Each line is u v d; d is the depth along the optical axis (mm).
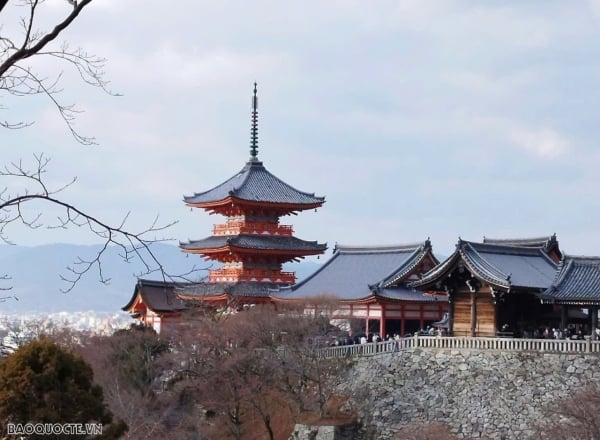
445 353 81625
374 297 105562
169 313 130750
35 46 19172
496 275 83875
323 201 128625
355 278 115125
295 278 127438
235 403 88625
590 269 81875
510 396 76375
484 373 78750
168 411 86562
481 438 75875
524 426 74500
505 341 78750
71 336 100062
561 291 79500
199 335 92875
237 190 126000
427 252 110188
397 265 113688
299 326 90250
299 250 125625
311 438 82188
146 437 80938
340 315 103438
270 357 89812
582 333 89750
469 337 82000
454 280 87812
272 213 129125
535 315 89688
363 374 86688
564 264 83625
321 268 122500
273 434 87875
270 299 120562
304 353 89062
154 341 99125
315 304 95875
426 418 79375
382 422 81625
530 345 77500
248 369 89188
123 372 93062
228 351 91000
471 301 86875
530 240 113250
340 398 87250
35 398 44750
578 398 67812
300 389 87812
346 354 90125
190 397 93000
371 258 118875
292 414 88188
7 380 44938
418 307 109250
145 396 89562
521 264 92812
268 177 134375
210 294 120438
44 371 45281
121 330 102625
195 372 91062
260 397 91062
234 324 92188
